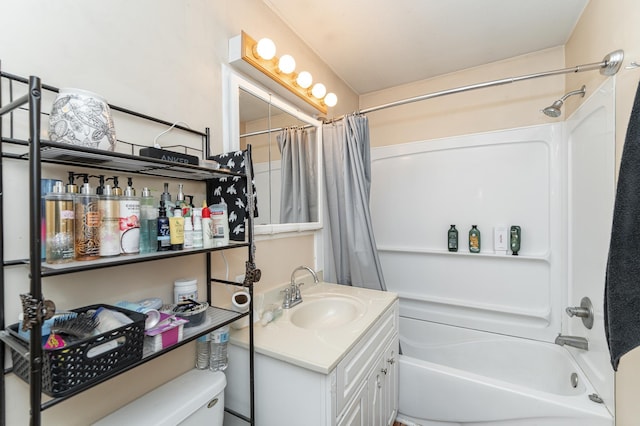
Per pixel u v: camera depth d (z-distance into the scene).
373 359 1.26
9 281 0.67
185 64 1.08
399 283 2.45
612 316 0.83
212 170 0.88
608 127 1.27
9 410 0.66
